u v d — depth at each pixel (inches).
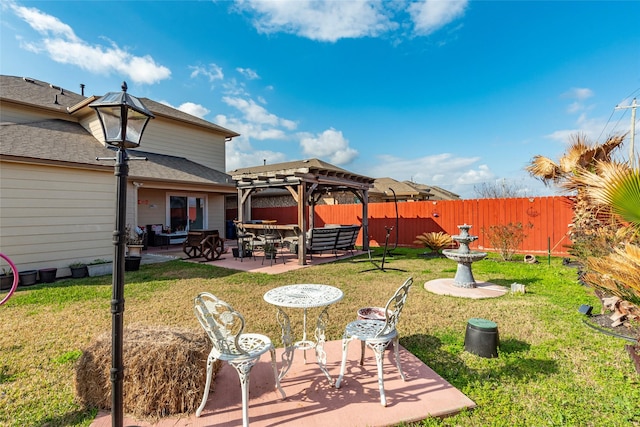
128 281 275.7
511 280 271.4
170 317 182.9
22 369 124.2
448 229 510.9
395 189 950.4
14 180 271.9
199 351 102.9
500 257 410.3
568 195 419.8
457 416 94.1
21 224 275.0
